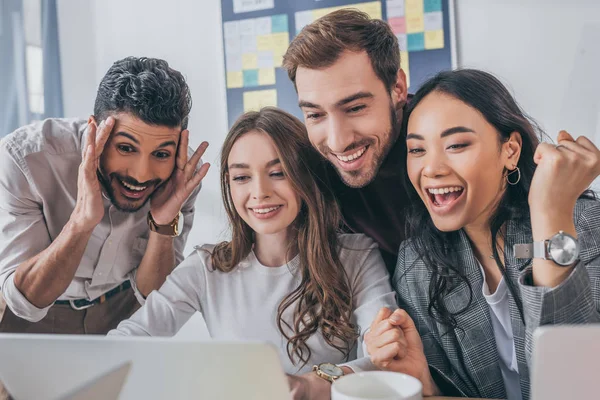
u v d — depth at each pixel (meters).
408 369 1.24
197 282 1.64
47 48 2.14
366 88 1.56
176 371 0.74
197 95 1.97
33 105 2.16
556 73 1.64
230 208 1.64
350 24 1.56
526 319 1.16
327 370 1.19
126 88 1.70
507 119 1.44
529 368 1.15
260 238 1.61
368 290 1.53
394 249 1.58
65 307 1.84
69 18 2.12
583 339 0.63
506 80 1.68
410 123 1.52
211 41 1.95
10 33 2.17
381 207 1.58
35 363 0.81
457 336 1.48
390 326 1.25
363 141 1.57
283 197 1.57
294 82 1.64
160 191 1.76
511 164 1.45
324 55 1.57
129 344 0.76
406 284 1.55
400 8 1.75
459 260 1.49
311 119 1.61
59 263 1.71
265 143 1.57
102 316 1.87
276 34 1.88
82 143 1.85
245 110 1.91
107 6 2.07
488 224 1.46
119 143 1.73
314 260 1.56
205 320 1.64
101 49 2.09
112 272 1.85
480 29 1.69
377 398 0.84
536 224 1.19
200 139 1.97
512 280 1.43
